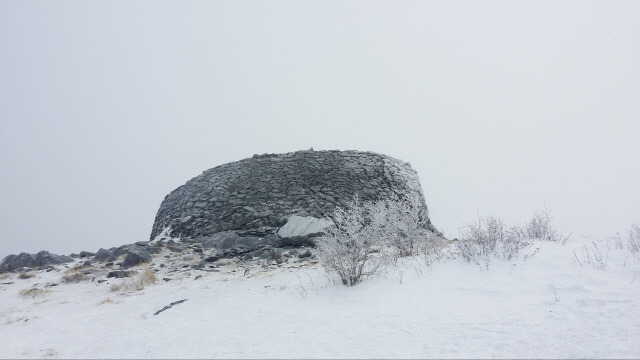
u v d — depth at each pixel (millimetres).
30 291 11273
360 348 5664
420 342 5691
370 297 8461
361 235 10094
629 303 6508
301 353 5672
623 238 11414
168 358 5965
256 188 18609
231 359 5691
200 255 14898
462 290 8281
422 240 12203
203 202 19062
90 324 8562
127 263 14062
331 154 20531
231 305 8844
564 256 9727
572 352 4934
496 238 10781
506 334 5688
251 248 15078
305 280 10336
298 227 16109
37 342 7578
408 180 20359
